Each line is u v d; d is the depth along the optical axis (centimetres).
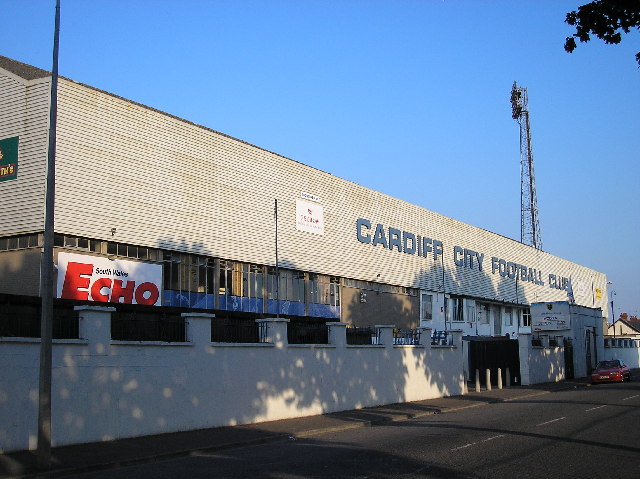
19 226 3044
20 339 1398
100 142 3234
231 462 1329
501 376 3738
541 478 1089
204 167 3819
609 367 4194
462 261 6544
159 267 3472
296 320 2345
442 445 1496
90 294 3125
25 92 3131
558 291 8675
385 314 5369
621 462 1236
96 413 1552
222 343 1922
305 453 1434
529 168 8800
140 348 1678
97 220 3169
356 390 2511
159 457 1386
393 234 5569
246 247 4053
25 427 1397
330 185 4894
